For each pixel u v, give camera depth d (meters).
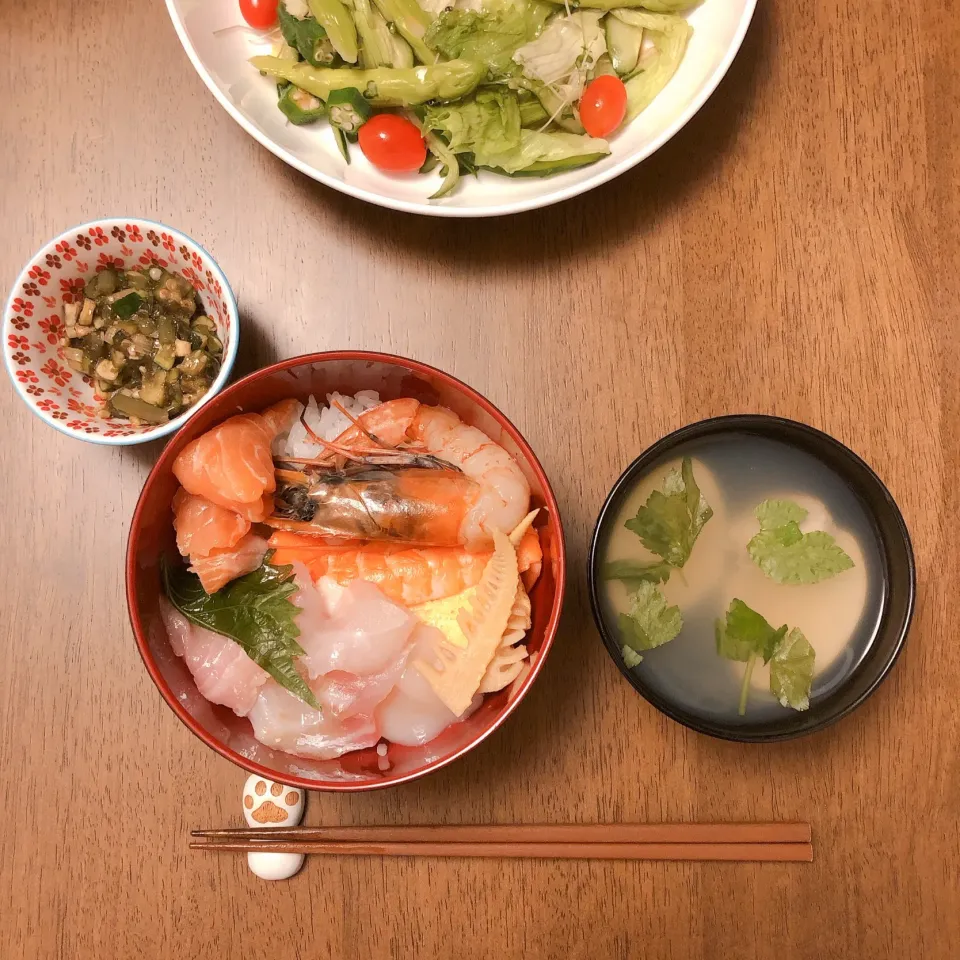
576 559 0.39
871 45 0.41
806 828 0.38
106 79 0.41
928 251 0.41
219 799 0.39
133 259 0.37
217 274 0.35
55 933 0.38
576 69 0.39
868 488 0.36
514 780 0.39
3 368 0.40
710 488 0.37
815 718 0.35
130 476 0.40
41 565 0.39
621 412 0.40
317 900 0.39
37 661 0.39
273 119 0.39
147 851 0.39
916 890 0.39
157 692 0.39
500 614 0.33
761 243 0.40
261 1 0.39
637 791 0.39
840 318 0.40
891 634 0.36
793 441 0.37
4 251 0.40
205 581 0.34
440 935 0.39
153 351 0.37
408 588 0.35
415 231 0.40
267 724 0.33
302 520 0.36
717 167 0.41
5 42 0.41
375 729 0.34
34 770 0.39
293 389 0.35
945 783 0.39
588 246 0.40
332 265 0.40
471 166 0.39
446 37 0.38
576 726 0.39
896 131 0.41
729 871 0.39
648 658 0.36
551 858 0.38
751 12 0.37
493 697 0.35
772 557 0.36
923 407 0.40
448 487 0.35
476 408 0.34
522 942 0.39
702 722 0.35
